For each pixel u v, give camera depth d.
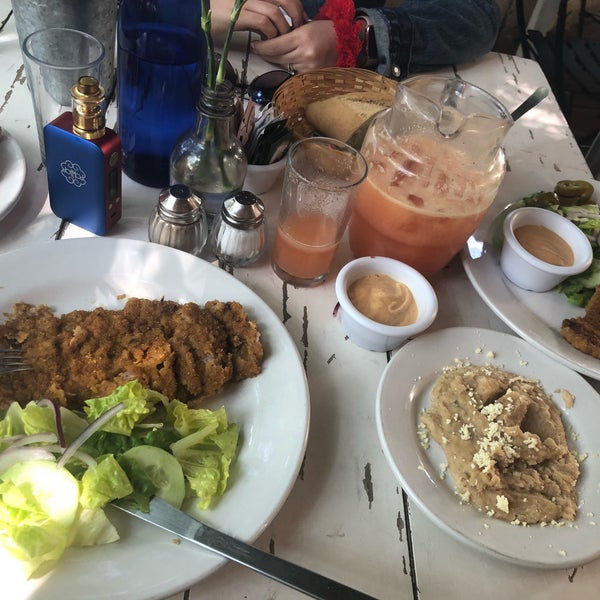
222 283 0.80
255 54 1.27
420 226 0.81
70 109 0.89
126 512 0.58
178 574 0.54
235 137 0.86
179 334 0.71
